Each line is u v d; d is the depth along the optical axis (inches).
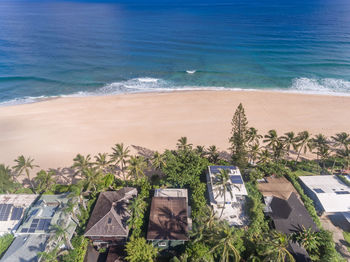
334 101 3267.7
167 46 5880.9
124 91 3745.1
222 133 2637.8
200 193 1648.6
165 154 1916.8
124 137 2591.0
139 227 1451.8
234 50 5492.1
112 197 1611.7
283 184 1786.4
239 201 1632.6
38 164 2228.1
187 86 3905.0
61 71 4387.3
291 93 3548.2
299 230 1440.7
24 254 1302.9
